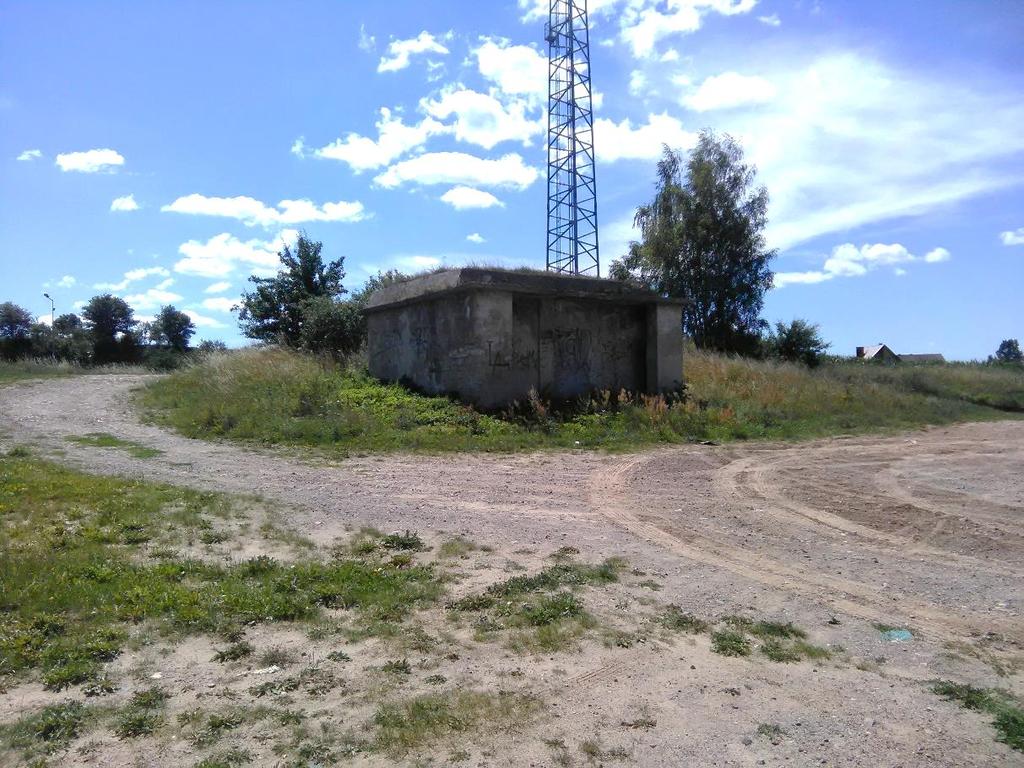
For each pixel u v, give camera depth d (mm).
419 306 17953
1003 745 3699
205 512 7863
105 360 52156
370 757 3480
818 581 6262
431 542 7062
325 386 17297
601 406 17109
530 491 9797
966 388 30781
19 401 17641
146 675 4297
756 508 9078
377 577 5910
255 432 13883
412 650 4680
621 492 9914
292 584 5641
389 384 18172
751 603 5684
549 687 4223
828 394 22219
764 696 4180
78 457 11039
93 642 4605
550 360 17859
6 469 9430
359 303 23656
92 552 6211
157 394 18812
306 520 7711
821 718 3943
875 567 6684
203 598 5363
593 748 3578
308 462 11594
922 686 4348
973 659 4750
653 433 15172
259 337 28453
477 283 16016
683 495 9812
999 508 9062
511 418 15461
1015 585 6211
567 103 30906
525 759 3492
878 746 3668
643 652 4715
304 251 29078
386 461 11922
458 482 10266
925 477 11391
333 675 4316
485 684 4242
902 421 20188
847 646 4918
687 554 6992
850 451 14352
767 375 24062
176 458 11438
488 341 16219
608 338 19047
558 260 30312
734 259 38469
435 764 3438
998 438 17016
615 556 6793
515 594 5648
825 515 8734
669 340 19516
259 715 3832
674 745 3641
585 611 5348
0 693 4062
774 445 14914
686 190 38906
